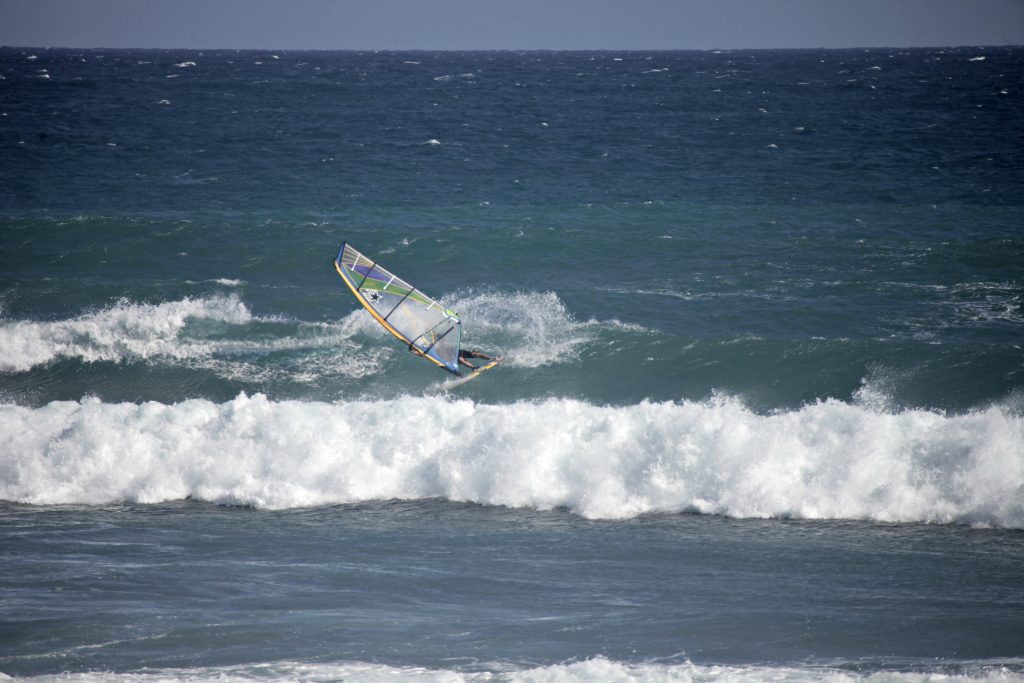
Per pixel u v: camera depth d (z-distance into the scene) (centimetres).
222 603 4181
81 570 4528
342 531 5038
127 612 4081
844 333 7562
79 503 5434
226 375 7269
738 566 4562
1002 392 6444
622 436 5562
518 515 5241
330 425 5809
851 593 4250
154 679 3506
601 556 4706
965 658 3638
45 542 4875
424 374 7262
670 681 3438
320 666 3606
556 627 3953
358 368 7356
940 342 7262
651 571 4525
